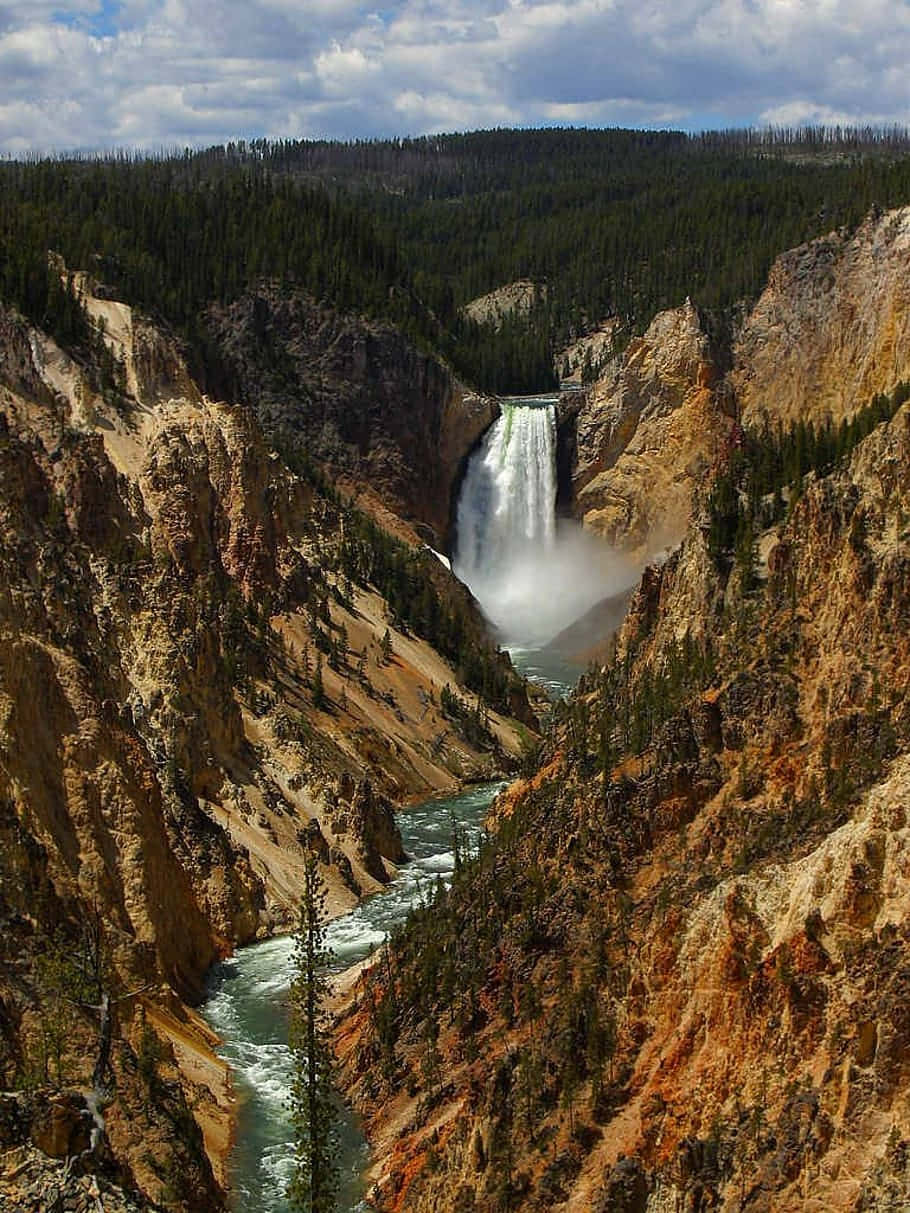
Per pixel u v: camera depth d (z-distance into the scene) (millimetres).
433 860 88875
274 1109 56750
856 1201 38812
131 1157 46500
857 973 42969
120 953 58562
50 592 71812
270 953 72500
